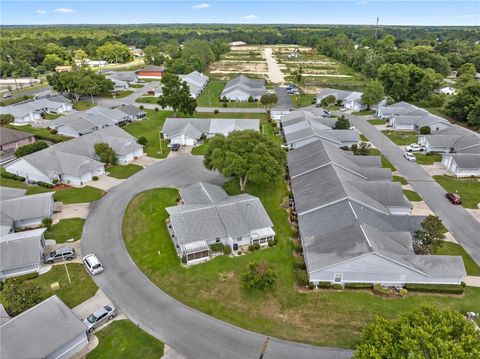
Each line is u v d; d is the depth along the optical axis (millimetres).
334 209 51188
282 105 124000
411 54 164125
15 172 69375
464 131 88625
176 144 84125
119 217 56344
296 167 68375
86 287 42094
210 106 123812
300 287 42438
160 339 35406
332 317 38094
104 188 65500
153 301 40281
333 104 125750
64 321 34312
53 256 45906
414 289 41656
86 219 55688
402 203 55938
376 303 39969
